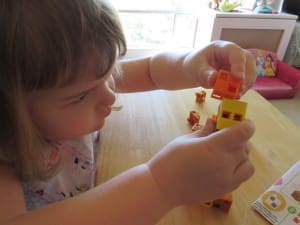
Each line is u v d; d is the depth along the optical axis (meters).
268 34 2.03
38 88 0.23
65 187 0.43
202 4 2.14
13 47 0.21
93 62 0.25
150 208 0.23
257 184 0.43
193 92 0.67
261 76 1.97
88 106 0.28
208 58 0.40
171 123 0.56
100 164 0.45
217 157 0.23
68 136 0.29
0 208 0.24
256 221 0.38
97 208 0.23
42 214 0.22
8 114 0.23
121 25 0.28
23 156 0.25
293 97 1.96
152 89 0.57
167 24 2.21
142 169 0.25
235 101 0.26
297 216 0.37
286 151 0.51
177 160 0.24
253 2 2.16
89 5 0.24
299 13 2.22
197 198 0.24
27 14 0.21
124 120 0.56
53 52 0.22
